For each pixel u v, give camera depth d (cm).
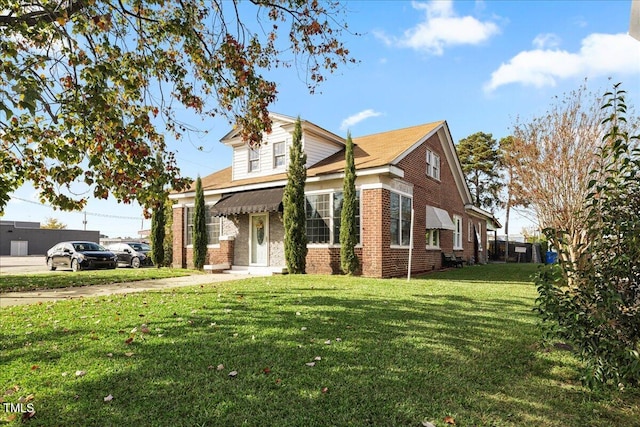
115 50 592
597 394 367
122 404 336
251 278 1320
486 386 382
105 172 558
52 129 546
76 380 385
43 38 524
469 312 704
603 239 354
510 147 1591
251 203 1579
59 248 2122
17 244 5109
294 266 1463
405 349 482
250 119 793
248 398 345
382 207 1365
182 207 2000
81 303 807
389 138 1844
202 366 421
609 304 329
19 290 1091
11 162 622
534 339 536
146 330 565
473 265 2273
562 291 377
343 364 429
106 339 523
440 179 1983
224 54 700
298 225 1466
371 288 1004
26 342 515
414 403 340
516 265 2266
